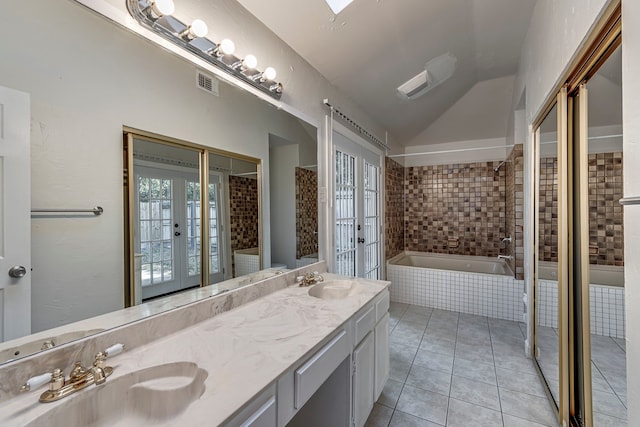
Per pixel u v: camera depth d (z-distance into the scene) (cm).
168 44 121
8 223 80
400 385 200
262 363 92
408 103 326
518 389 194
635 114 79
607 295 127
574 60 132
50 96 88
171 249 125
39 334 85
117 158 106
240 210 161
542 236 210
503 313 320
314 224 222
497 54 276
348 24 190
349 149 280
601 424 128
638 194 77
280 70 185
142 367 90
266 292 169
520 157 317
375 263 358
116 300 105
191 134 134
